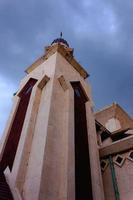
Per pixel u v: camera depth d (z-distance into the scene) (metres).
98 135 17.27
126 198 10.80
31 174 8.88
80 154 11.38
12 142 12.05
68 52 17.56
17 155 10.18
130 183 11.17
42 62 17.27
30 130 11.09
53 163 9.26
